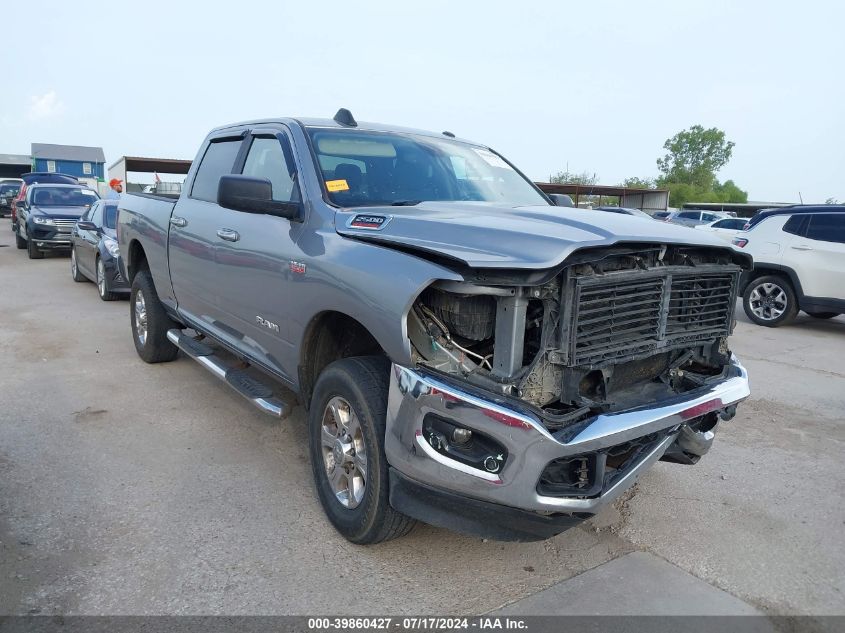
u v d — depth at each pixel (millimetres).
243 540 3334
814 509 3900
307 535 3410
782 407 5840
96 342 7309
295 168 3904
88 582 2930
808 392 6332
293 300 3568
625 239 2791
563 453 2592
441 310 2850
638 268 2986
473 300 2773
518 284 2604
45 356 6648
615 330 2926
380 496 3033
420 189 4016
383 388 3092
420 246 2859
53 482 3889
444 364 2830
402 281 2789
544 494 2648
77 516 3502
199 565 3098
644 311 3002
